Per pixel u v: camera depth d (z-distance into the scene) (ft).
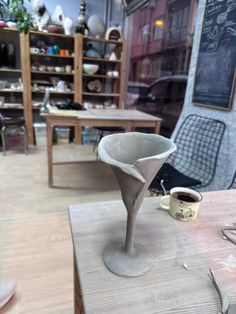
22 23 10.26
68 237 5.89
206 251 2.29
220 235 2.53
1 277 4.62
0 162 10.55
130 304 1.72
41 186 8.56
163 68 10.30
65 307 4.10
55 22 12.41
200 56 6.95
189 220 2.72
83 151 12.54
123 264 2.03
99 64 14.15
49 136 8.02
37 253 5.31
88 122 8.07
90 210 2.84
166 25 9.91
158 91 10.77
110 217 2.72
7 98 13.03
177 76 9.11
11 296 2.97
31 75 12.84
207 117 6.79
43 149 12.54
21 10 10.30
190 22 8.09
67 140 13.74
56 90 12.91
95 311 1.65
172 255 2.21
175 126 8.79
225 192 3.46
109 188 8.70
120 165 1.69
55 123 7.90
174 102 9.39
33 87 12.66
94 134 13.69
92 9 13.47
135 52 13.12
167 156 1.83
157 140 2.26
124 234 2.44
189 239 2.44
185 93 7.97
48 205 7.35
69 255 5.29
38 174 9.53
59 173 9.73
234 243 2.42
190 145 7.12
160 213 2.84
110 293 1.79
